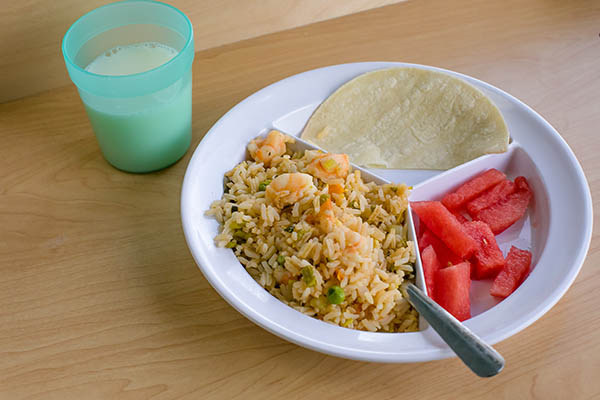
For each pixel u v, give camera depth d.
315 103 0.54
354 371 0.42
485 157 0.51
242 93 0.57
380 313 0.43
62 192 0.51
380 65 0.55
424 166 0.51
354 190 0.48
